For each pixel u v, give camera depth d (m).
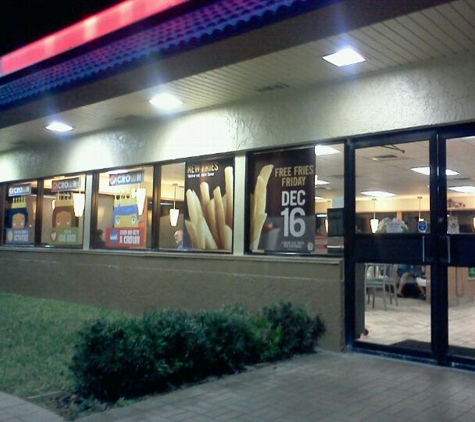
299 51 6.81
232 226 9.38
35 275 13.24
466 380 6.31
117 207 11.63
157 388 5.80
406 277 7.72
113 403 5.40
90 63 8.23
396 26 6.02
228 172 9.56
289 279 8.36
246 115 9.10
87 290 11.83
